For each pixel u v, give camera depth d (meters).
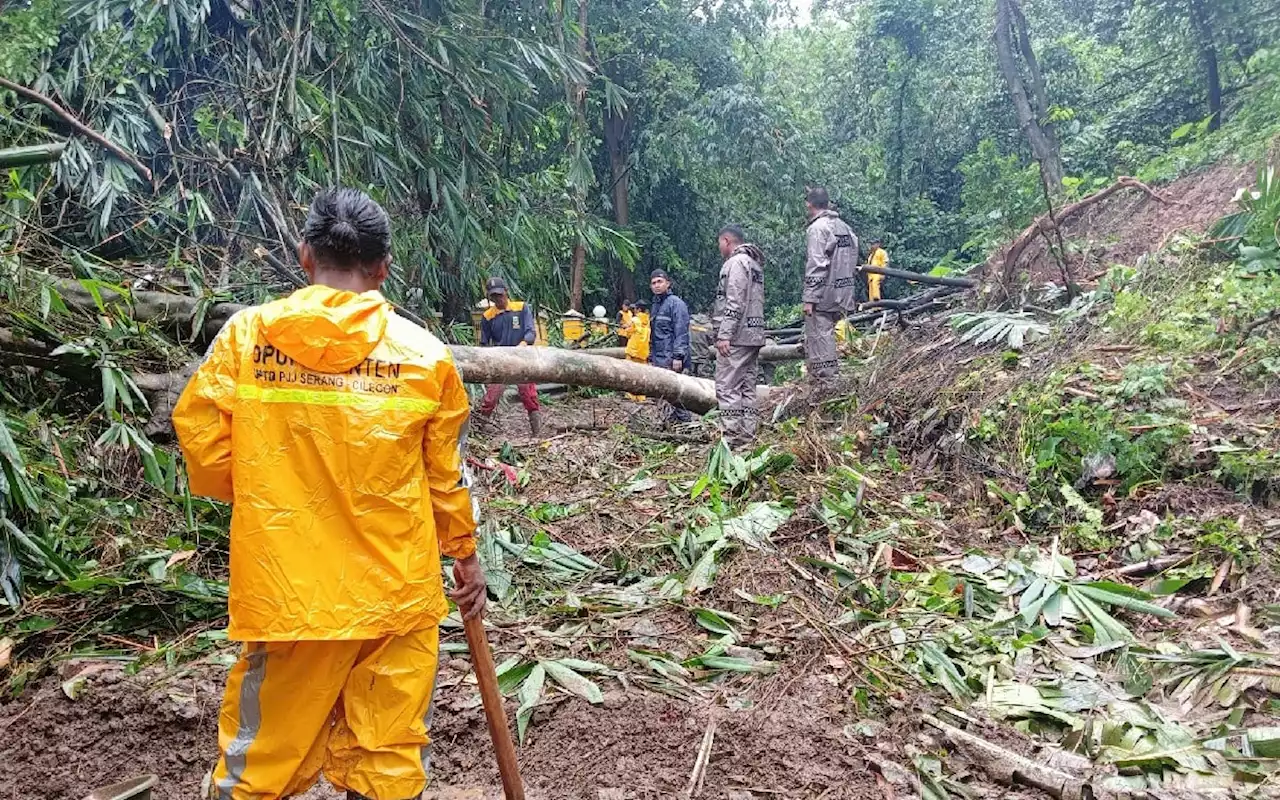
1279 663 2.90
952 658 3.19
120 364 4.32
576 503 5.11
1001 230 10.95
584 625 3.46
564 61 8.16
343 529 1.72
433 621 1.82
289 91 6.31
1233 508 3.94
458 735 2.66
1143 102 12.78
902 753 2.58
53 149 3.24
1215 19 11.09
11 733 2.62
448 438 1.84
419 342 1.80
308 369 1.71
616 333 12.16
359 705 1.79
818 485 4.91
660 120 17.92
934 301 8.69
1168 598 3.53
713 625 3.44
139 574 3.49
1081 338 5.87
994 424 5.09
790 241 19.64
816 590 3.74
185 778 2.50
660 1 17.67
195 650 3.09
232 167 6.02
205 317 5.00
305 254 1.88
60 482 3.71
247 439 1.70
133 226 5.49
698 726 2.68
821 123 22.30
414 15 7.17
